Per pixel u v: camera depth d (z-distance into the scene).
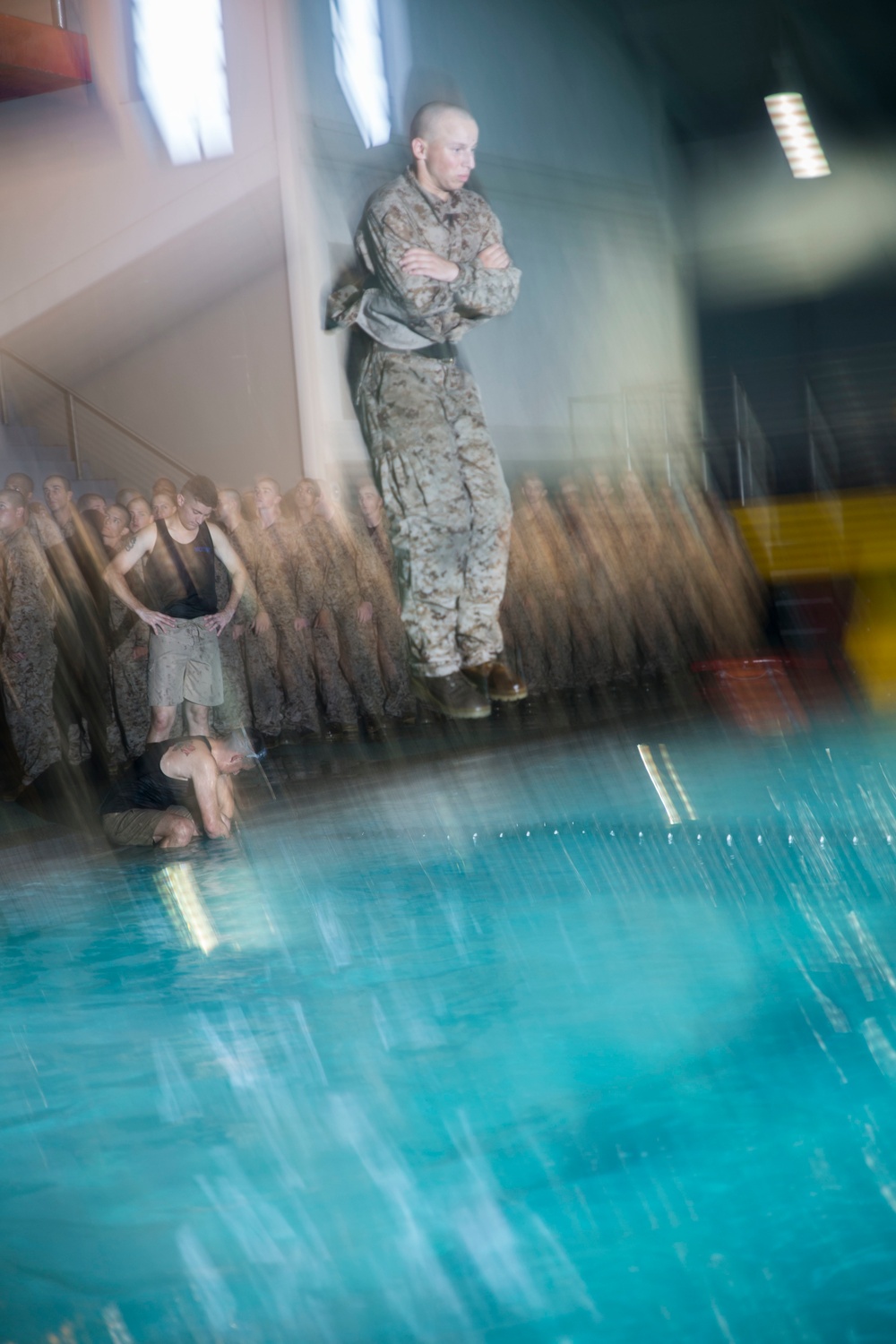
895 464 16.75
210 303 11.65
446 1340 1.87
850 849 4.98
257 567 8.24
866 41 15.98
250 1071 2.96
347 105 11.96
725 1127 2.53
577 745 7.86
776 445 17.11
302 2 11.47
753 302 17.27
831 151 16.73
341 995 3.47
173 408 11.76
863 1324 1.86
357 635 8.56
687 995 3.35
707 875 4.65
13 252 11.82
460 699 8.23
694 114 17.02
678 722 8.64
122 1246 2.18
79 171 11.68
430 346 7.93
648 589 11.49
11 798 6.55
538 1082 2.81
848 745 7.47
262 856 5.23
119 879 4.90
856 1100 2.64
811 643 11.29
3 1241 2.21
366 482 12.03
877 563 15.66
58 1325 1.95
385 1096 2.77
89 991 3.58
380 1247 2.13
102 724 7.02
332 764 7.33
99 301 11.71
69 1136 2.63
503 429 14.05
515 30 14.07
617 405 15.57
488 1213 2.24
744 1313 1.90
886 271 16.69
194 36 11.38
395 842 5.41
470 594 8.26
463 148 7.34
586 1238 2.14
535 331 14.52
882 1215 2.17
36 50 10.52
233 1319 1.95
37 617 6.66
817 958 3.63
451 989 3.49
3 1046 3.16
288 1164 2.47
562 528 10.85
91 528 7.12
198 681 6.37
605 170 15.57
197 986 3.61
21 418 11.52
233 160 11.46
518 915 4.22
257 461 11.67
